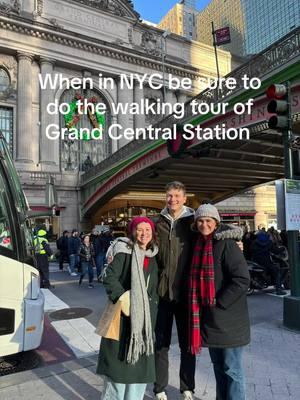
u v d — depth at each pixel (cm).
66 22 4191
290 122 704
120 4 4588
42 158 3862
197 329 351
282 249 1098
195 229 388
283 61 1357
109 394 339
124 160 2730
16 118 3850
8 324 505
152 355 343
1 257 510
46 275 1280
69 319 827
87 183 3628
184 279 388
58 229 3619
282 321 735
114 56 4409
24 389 448
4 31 3781
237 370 345
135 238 362
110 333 332
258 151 2217
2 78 3866
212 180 3117
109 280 343
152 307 359
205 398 409
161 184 3167
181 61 4931
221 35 3359
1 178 531
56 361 562
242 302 347
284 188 680
